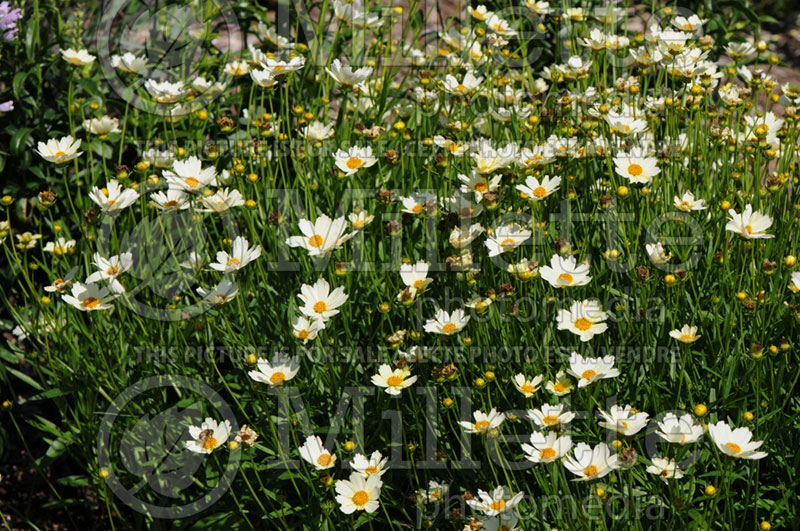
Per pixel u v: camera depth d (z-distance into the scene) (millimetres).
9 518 3217
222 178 2822
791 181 2988
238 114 3475
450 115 3174
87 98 3586
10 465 3449
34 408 3580
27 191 3451
